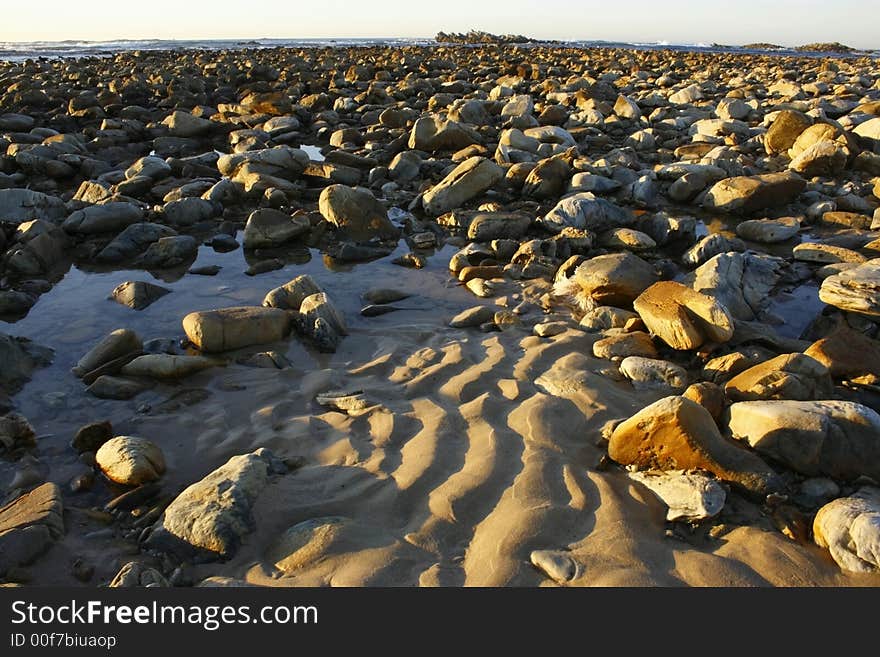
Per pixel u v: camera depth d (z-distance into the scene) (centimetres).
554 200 838
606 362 433
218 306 554
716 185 805
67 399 406
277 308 500
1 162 961
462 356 445
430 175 969
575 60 3073
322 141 1270
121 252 669
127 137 1232
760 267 576
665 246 691
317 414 388
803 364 379
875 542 248
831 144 876
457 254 647
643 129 1221
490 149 1073
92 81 2039
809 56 4716
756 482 294
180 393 412
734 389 379
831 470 305
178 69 2319
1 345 435
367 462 334
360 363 449
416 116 1334
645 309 464
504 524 283
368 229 728
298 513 299
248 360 449
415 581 258
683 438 306
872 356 404
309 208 822
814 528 273
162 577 267
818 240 668
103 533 295
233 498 294
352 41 9081
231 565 274
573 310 532
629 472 320
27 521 291
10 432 361
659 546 273
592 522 285
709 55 4250
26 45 6081
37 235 648
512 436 348
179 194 826
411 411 381
